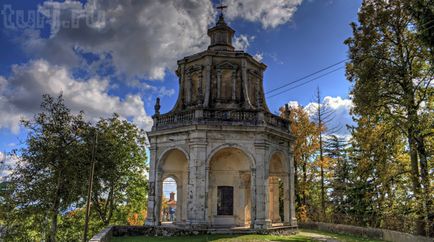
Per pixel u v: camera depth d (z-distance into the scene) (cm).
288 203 3044
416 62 2623
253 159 2747
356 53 2736
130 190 3991
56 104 3353
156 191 2906
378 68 2597
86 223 2409
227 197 2998
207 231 2548
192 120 2758
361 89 2628
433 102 2528
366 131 2905
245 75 3167
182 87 3334
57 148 3241
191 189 2669
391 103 2628
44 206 3192
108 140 3534
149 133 3003
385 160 2773
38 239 3456
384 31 2669
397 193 2855
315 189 4869
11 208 3152
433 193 2242
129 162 3862
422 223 2436
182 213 3169
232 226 2886
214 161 3031
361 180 3481
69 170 3189
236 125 2742
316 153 4491
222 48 3416
